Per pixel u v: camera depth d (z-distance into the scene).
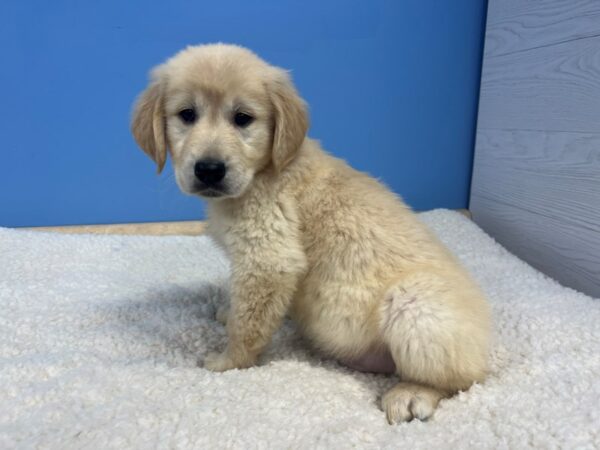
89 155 0.68
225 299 0.49
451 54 0.71
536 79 0.59
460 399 0.31
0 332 0.40
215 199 0.36
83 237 0.64
